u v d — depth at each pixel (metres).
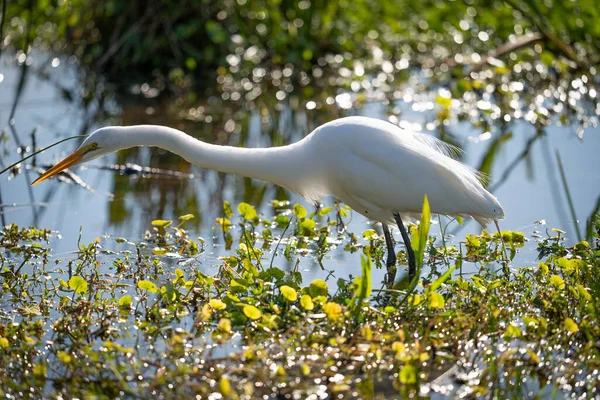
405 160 10.35
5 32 21.03
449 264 10.94
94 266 10.64
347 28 21.45
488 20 20.86
